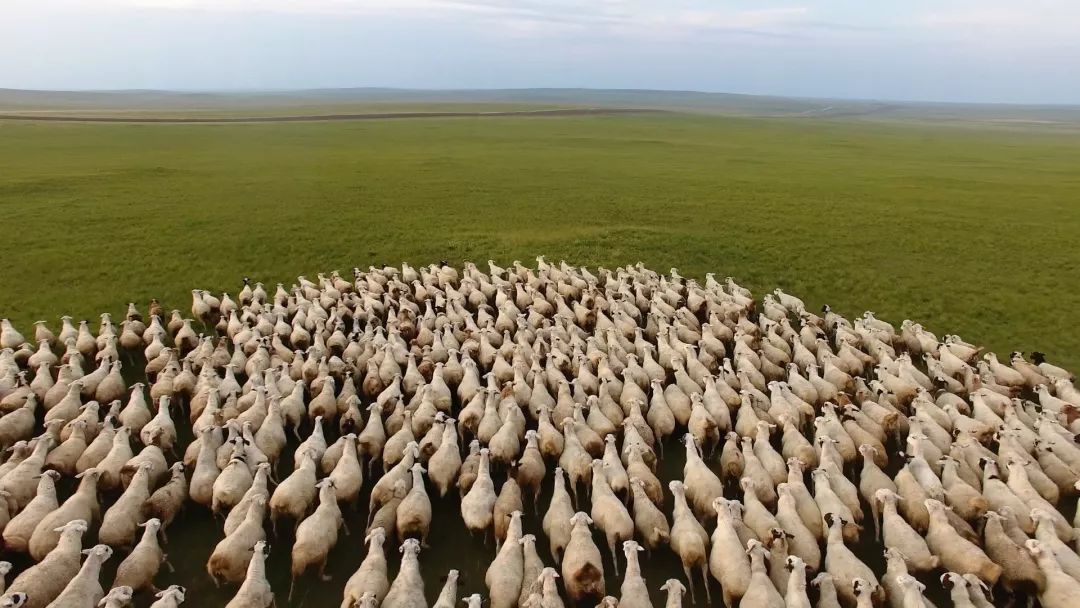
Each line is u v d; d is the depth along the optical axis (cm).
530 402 2442
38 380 2512
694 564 1645
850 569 1570
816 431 2195
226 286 4122
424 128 15725
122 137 12406
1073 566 1575
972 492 1830
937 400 2466
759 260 4625
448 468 1977
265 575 1694
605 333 2998
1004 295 3906
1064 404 2381
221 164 9075
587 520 1683
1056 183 8100
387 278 4012
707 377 2497
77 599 1459
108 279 4175
